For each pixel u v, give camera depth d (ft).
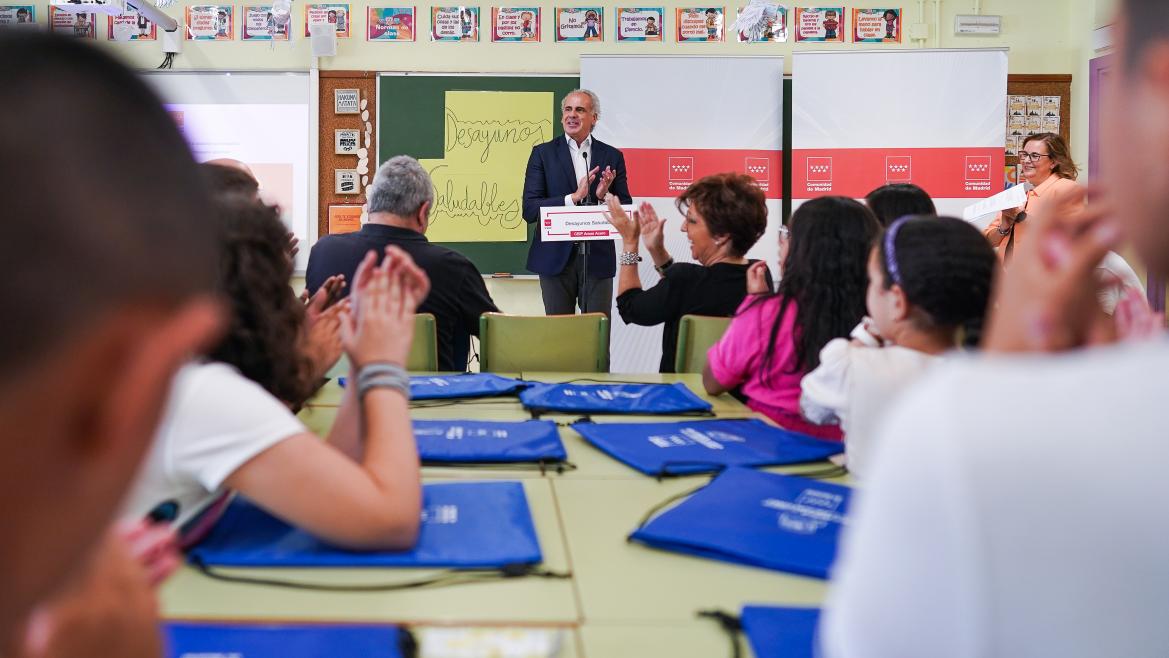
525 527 3.73
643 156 18.15
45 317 0.61
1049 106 18.72
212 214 0.75
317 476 3.26
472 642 2.74
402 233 9.77
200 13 18.28
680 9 18.61
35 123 0.62
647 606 3.07
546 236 13.64
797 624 2.83
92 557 0.73
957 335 4.66
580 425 5.80
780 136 18.33
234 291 3.86
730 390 7.20
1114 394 1.28
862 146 18.24
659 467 4.76
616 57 18.01
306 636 2.69
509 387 7.23
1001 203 11.96
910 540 1.35
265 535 3.59
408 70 18.40
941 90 18.16
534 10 18.49
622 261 9.75
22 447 0.63
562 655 2.69
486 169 18.40
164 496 3.30
